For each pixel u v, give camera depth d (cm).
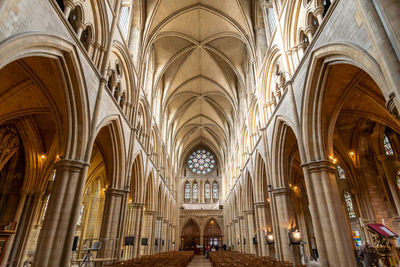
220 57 2459
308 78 945
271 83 1534
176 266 931
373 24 502
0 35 535
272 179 1425
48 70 914
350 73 905
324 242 842
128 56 1427
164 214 2933
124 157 1380
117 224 1281
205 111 3453
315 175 915
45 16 691
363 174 1653
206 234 3969
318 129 956
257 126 1984
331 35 789
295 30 1151
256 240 1952
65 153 857
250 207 2286
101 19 1090
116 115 1235
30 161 1520
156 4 1750
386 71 465
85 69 912
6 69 1003
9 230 1184
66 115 877
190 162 4622
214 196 4359
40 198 1578
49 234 751
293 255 1193
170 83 2595
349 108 1266
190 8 1939
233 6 1855
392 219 1510
